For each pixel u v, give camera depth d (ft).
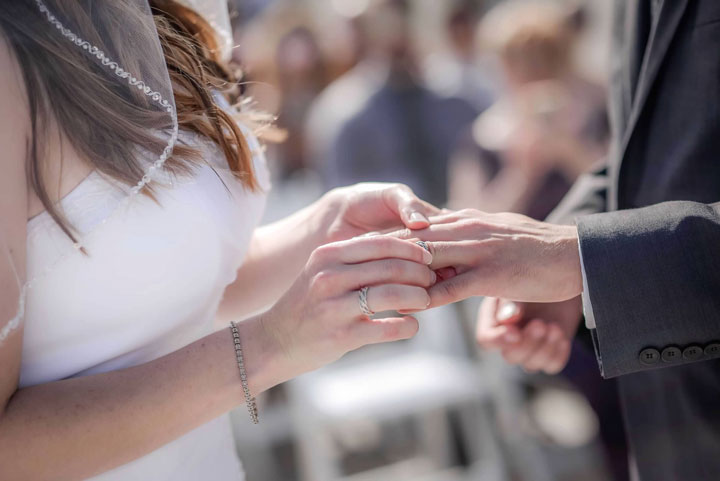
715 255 3.55
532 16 7.32
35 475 3.35
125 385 3.42
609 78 4.21
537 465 6.75
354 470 8.09
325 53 9.13
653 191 3.96
